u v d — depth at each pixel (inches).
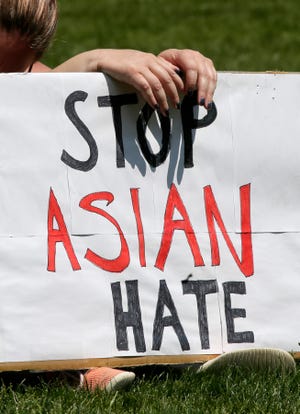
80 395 191.8
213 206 211.8
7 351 199.3
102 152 207.6
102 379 196.1
